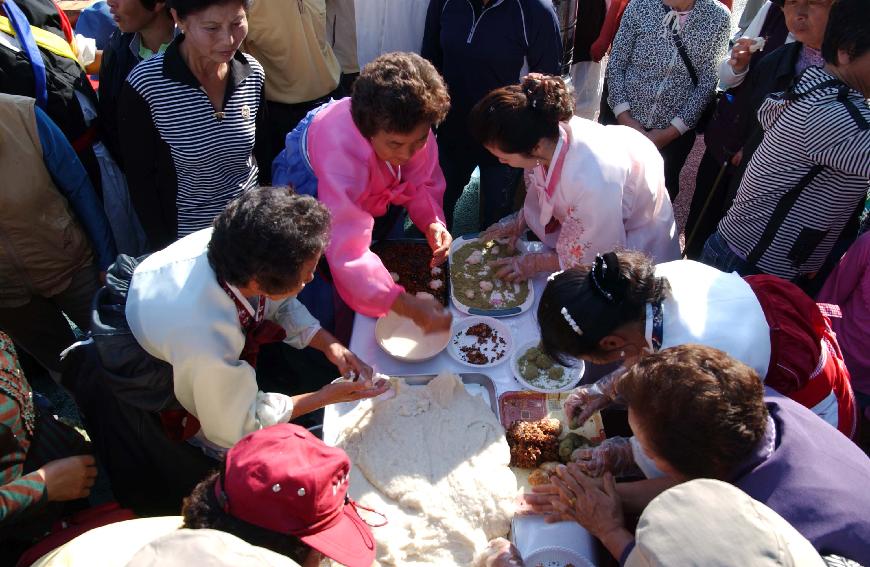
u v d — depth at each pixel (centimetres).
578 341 176
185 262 189
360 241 240
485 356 246
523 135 232
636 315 176
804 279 280
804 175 237
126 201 322
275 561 105
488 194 378
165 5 286
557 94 232
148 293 186
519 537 186
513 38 331
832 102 218
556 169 243
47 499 186
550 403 227
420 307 237
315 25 343
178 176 276
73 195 270
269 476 125
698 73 356
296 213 171
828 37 215
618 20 409
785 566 98
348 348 249
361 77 223
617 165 241
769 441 151
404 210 323
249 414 193
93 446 231
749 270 270
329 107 260
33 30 288
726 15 346
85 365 210
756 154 252
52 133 257
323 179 242
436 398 223
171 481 221
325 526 131
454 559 183
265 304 202
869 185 238
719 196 360
